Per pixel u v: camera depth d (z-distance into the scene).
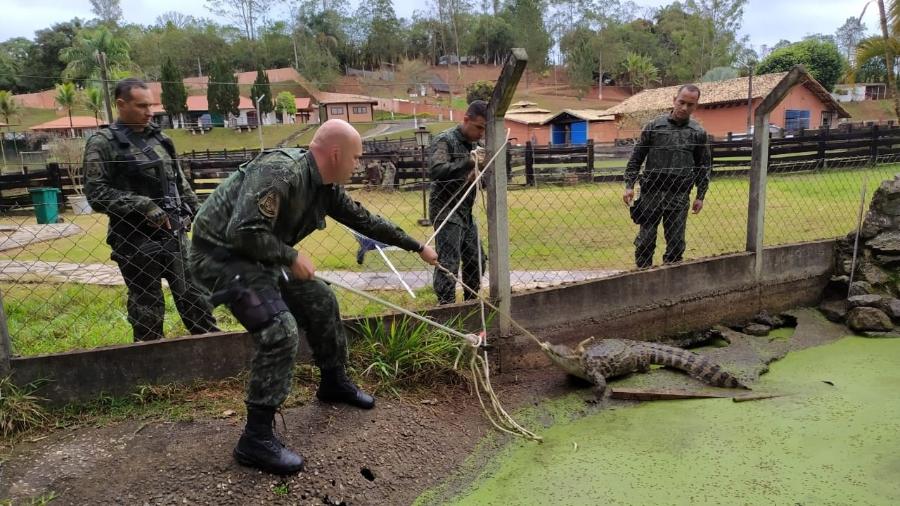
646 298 4.65
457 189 4.25
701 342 4.86
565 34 80.44
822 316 5.26
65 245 9.18
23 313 5.13
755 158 4.97
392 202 10.99
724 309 5.04
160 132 3.70
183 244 3.70
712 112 29.20
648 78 68.19
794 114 27.94
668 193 4.98
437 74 83.69
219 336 3.39
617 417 3.62
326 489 2.67
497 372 4.06
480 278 4.14
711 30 65.38
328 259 7.32
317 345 3.08
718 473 2.97
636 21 84.06
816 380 4.03
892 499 2.69
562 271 6.39
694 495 2.79
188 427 2.98
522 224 9.09
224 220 2.57
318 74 72.19
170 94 48.91
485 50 88.69
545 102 66.38
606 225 9.10
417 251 3.31
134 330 3.64
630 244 7.84
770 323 5.12
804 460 3.05
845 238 5.53
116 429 2.97
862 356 4.41
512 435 3.38
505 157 3.85
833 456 3.07
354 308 4.98
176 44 74.44
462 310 3.96
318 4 87.88
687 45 67.06
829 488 2.80
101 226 11.09
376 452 2.96
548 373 4.16
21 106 57.50
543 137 34.56
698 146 4.96
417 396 3.56
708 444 3.26
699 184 5.09
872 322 4.82
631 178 5.11
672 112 4.96
